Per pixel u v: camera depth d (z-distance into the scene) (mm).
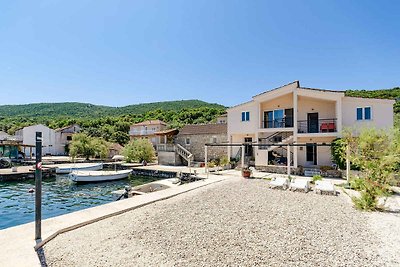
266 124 24625
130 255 5508
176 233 6895
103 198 16203
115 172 23609
